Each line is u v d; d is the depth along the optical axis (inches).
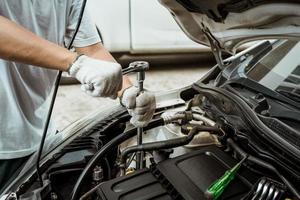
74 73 24.5
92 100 91.6
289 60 37.0
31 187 26.6
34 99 33.4
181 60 124.8
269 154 24.8
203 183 23.7
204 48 108.9
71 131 35.0
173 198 22.9
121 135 29.3
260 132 24.6
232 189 23.5
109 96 25.8
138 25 98.4
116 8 94.9
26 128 33.2
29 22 28.5
